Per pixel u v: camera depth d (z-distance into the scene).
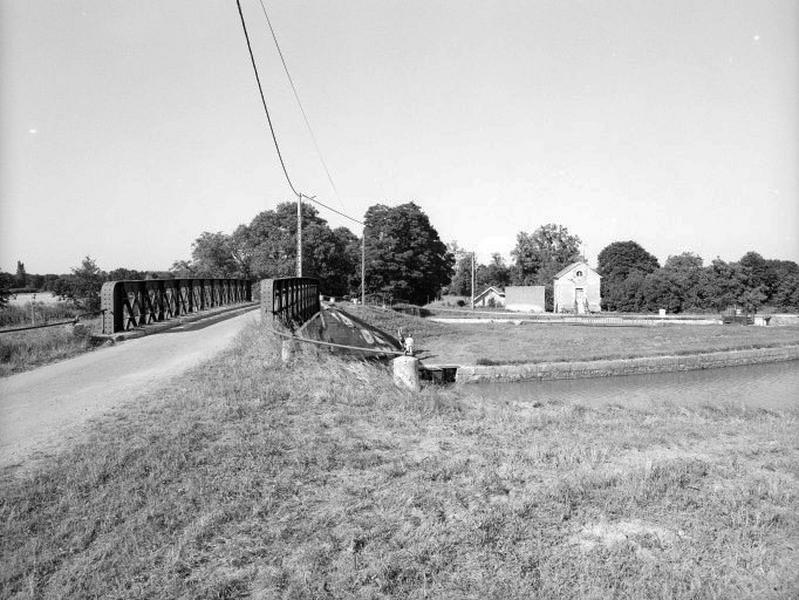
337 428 7.73
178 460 5.97
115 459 5.89
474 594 3.90
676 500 5.47
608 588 3.98
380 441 7.23
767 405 17.98
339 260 65.56
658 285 70.19
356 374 12.27
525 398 19.75
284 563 4.21
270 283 15.23
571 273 72.19
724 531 4.84
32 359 11.76
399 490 5.55
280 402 8.77
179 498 5.13
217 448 6.45
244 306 31.03
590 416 10.17
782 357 32.75
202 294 25.16
